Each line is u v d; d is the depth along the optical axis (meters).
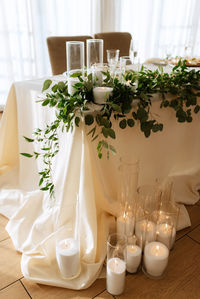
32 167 1.52
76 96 1.00
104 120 0.98
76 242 1.10
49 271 1.10
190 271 1.16
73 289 1.07
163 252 1.11
